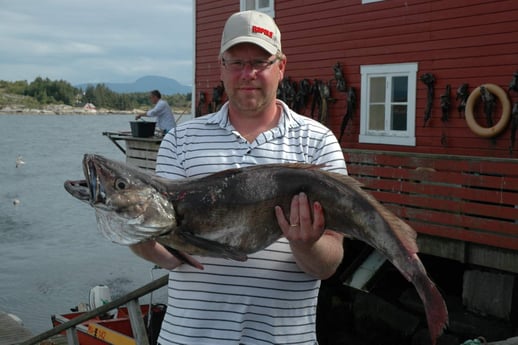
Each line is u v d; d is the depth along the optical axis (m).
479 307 9.55
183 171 3.13
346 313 11.51
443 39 12.31
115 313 14.19
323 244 2.83
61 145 74.06
